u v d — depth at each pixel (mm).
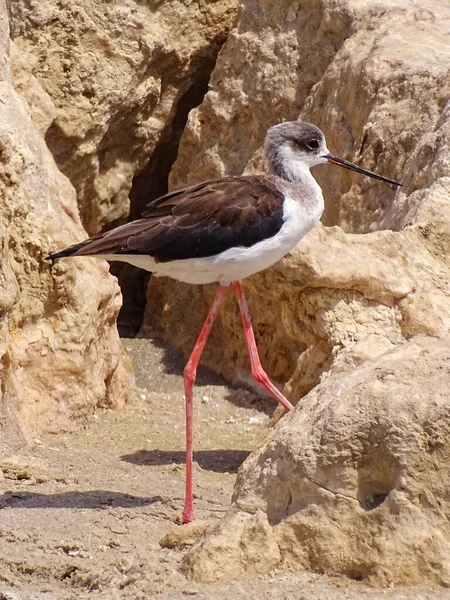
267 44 17203
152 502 10531
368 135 15094
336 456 8211
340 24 16656
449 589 7832
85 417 13836
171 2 17672
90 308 13992
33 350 13445
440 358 8734
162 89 18234
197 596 7883
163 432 13852
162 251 10734
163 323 17719
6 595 8422
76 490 10805
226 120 17359
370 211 14828
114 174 18078
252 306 16016
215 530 8523
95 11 16969
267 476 8477
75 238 14211
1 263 12023
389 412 8188
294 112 16859
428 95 14711
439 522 7984
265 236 10938
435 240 13094
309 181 11812
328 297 12531
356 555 8078
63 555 9070
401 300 12625
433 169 13641
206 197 10875
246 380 16234
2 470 11266
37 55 16703
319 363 12898
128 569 8688
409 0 17125
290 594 7789
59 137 17047
